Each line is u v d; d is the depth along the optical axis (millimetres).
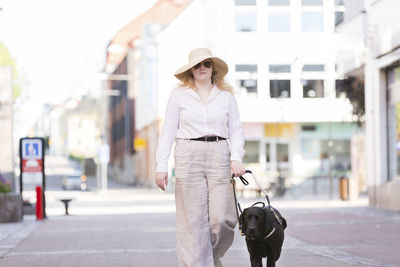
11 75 21688
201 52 6027
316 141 39688
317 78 22312
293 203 26297
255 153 39156
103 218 19859
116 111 76875
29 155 20172
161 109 45438
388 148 20609
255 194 33875
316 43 20609
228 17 21141
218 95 6090
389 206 20188
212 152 6008
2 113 21562
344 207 22500
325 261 9367
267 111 27734
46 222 18406
